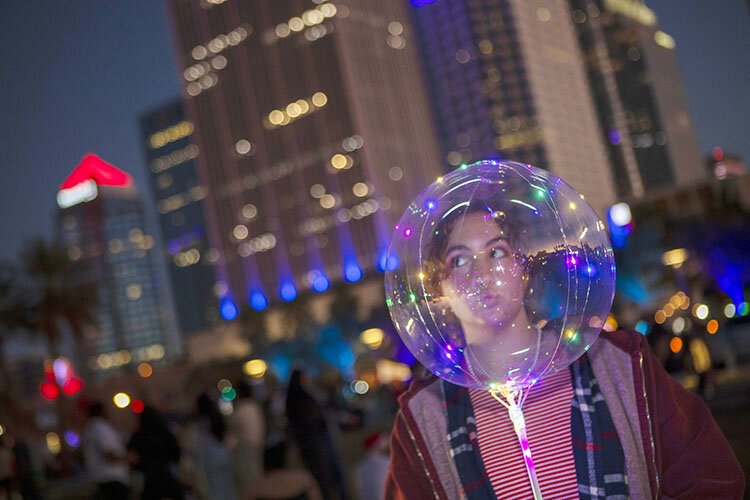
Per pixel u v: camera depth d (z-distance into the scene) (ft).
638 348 7.71
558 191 7.43
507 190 7.29
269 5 580.30
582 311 7.18
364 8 589.73
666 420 7.57
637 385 7.52
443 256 7.23
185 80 622.13
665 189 305.73
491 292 7.06
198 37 613.11
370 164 555.28
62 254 175.32
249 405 32.65
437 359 7.50
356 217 558.97
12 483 42.96
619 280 231.09
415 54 629.10
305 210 576.61
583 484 7.31
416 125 604.49
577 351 7.30
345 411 82.38
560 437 7.52
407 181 581.12
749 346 61.26
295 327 411.34
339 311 407.03
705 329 58.29
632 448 7.37
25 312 171.12
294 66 575.79
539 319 7.10
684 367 50.65
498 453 7.68
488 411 7.88
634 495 7.25
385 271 7.72
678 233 194.18
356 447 59.93
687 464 7.46
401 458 8.27
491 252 7.10
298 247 579.48
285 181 582.76
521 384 7.38
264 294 587.68
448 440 7.93
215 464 30.66
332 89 563.48
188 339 549.13
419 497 8.10
